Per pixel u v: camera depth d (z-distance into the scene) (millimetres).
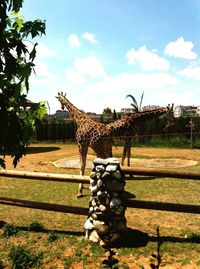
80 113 11062
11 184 12344
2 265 5727
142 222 7371
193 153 18969
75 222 7598
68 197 10086
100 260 5703
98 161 6348
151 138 25359
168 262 5438
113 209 6125
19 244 6469
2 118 2814
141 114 10977
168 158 16672
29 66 2865
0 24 2697
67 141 29641
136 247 6000
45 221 7727
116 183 6164
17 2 2865
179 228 6938
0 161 2990
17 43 2875
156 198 9555
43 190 11133
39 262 5762
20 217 8109
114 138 11555
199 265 5324
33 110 3090
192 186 11023
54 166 15531
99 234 6195
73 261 5754
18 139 2904
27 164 16469
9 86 2859
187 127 25328
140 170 6184
